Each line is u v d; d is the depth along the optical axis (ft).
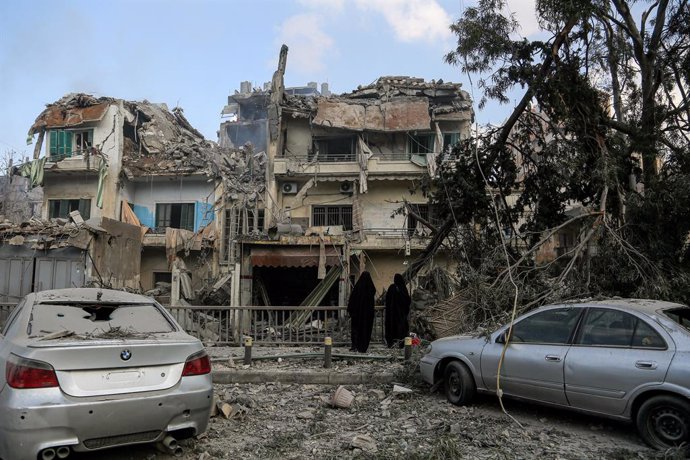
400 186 77.36
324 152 81.25
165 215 81.15
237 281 50.26
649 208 29.60
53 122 81.20
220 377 27.09
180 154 82.33
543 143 37.47
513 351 19.88
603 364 17.10
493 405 21.85
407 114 78.02
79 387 12.96
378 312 39.83
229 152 89.25
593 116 33.94
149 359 14.16
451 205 38.75
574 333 18.62
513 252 36.04
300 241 53.16
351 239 72.33
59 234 57.77
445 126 79.97
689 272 28.40
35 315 15.51
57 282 57.16
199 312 38.63
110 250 63.82
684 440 15.24
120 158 81.15
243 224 75.00
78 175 80.79
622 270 27.96
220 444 16.63
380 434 17.83
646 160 33.86
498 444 16.58
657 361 15.90
